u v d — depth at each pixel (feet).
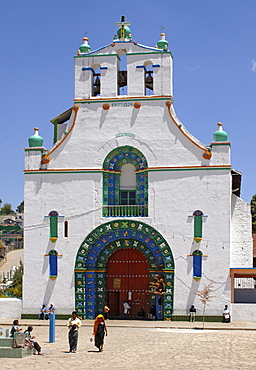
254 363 68.13
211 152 119.65
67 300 120.88
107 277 123.44
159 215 119.85
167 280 118.11
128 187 124.16
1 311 122.83
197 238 117.91
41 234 123.13
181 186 119.96
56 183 123.85
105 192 122.72
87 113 125.08
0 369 64.44
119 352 77.87
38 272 122.52
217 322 115.03
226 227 117.60
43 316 120.67
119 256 123.65
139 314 120.88
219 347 82.33
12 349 73.67
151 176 121.08
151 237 119.55
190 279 117.50
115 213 122.11
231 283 117.50
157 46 127.03
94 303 120.47
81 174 123.34
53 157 124.57
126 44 126.00
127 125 123.44
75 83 126.41
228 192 118.42
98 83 130.72
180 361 69.92
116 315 122.42
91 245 121.49
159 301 119.14
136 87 124.77
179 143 121.19
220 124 121.08
